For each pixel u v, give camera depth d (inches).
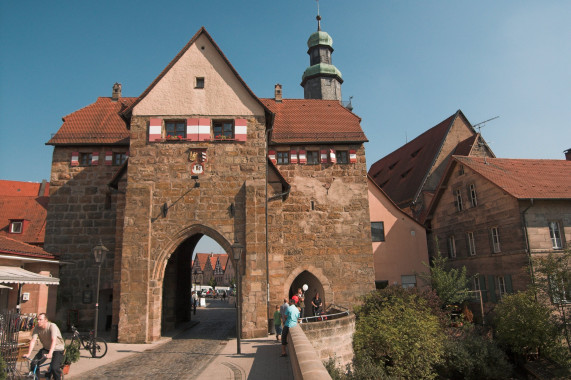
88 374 442.9
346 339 642.8
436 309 836.0
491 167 1029.8
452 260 1103.0
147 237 739.4
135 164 780.0
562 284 750.5
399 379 611.8
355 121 1063.0
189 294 1069.8
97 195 956.0
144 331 697.0
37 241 1095.6
